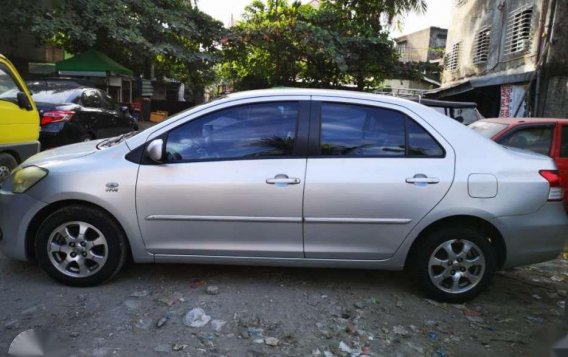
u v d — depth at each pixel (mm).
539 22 12133
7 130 6250
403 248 3867
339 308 3789
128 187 3818
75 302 3693
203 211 3824
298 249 3879
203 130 3953
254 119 3963
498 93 14859
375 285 4254
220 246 3891
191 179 3816
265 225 3840
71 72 15742
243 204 3803
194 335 3309
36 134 6984
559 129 6738
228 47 18125
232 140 3928
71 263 3928
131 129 11711
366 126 3953
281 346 3227
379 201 3787
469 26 17734
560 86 11430
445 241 3889
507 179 3832
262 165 3830
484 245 3875
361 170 3805
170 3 16922
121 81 17391
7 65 6457
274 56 18812
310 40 16750
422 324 3613
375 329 3506
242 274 4340
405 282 4348
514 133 6648
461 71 18375
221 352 3125
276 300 3865
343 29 18500
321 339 3334
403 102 4008
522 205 3832
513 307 3984
